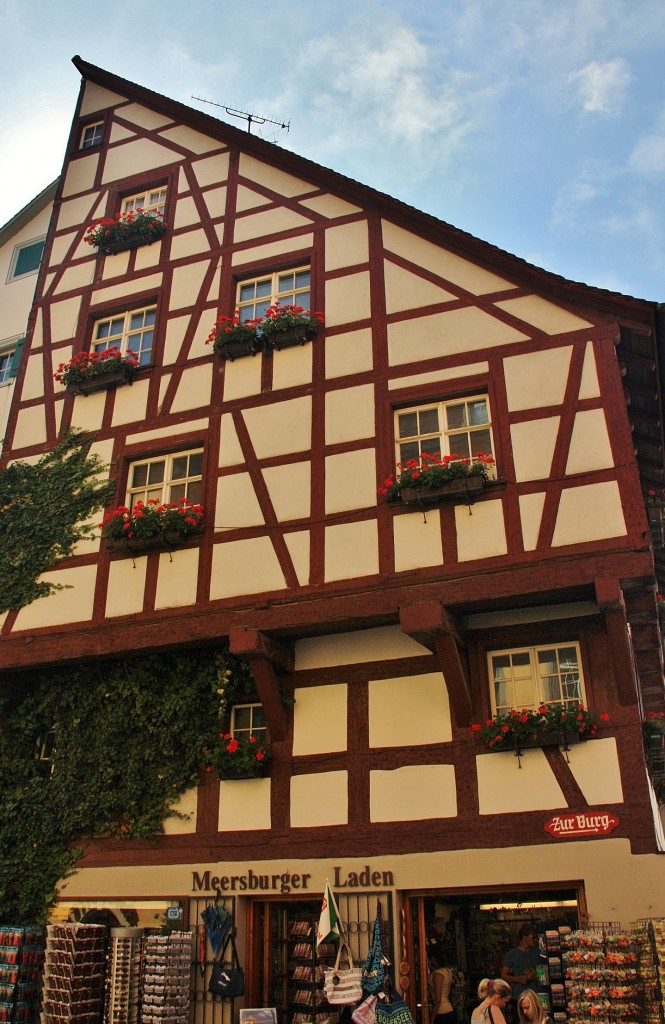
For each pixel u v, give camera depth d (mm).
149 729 10711
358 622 9852
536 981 8539
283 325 11516
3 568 11766
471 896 9633
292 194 12844
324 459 10719
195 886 9875
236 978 9258
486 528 9602
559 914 9555
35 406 13078
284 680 10500
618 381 9820
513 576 9289
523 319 10578
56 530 11758
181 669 10844
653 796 9578
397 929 8977
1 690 11406
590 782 8875
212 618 10367
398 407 10789
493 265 11039
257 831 9898
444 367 10688
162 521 10836
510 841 8930
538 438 9852
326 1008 9422
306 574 10172
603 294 10133
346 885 9328
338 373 11180
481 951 9656
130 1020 8883
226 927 9555
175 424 11852
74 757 10891
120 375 12383
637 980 7527
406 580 9680
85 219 14422
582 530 9250
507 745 9164
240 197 13234
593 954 7641
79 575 11367
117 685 11016
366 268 11742
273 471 10914
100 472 12023
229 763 10062
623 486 9297
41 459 12508
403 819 9406
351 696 10148
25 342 13750
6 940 9578
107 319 13461
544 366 10219
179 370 12242
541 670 9625
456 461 9844
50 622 11242
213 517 10953
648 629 10203
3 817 10797
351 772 9797
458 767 9398
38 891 10391
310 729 10156
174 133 14438
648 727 9898
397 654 10156
